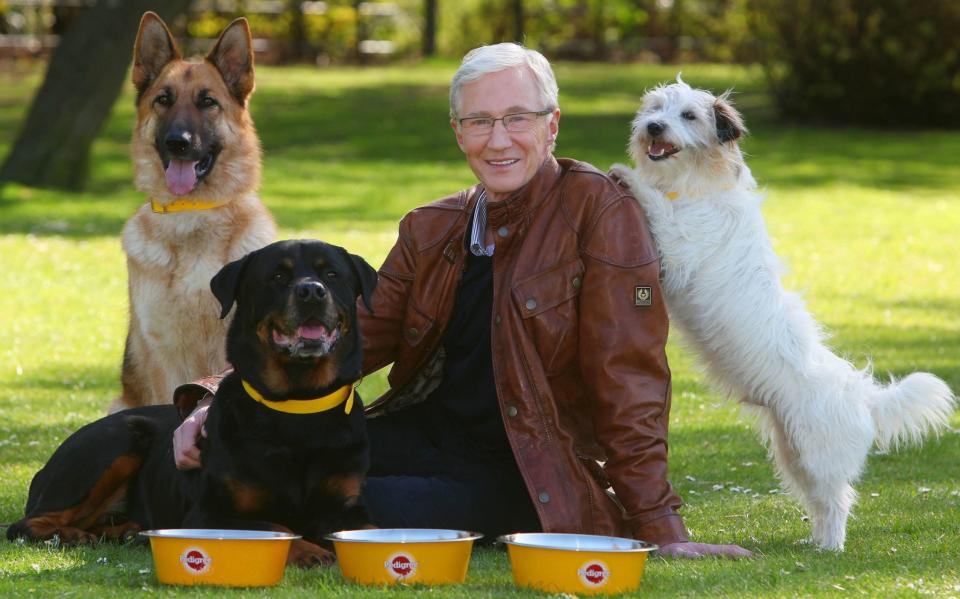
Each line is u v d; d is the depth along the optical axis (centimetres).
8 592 576
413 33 6012
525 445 697
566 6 5959
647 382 706
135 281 909
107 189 2748
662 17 5894
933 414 785
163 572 595
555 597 572
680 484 925
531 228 718
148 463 741
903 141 3656
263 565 589
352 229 2216
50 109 2723
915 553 691
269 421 659
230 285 678
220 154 935
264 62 5603
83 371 1324
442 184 2838
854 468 765
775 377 770
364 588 581
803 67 3919
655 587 599
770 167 3145
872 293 1795
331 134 3600
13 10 5247
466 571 622
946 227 2405
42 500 724
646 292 708
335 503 680
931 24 3784
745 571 630
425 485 724
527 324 706
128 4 2758
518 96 707
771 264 801
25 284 1783
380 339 753
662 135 805
